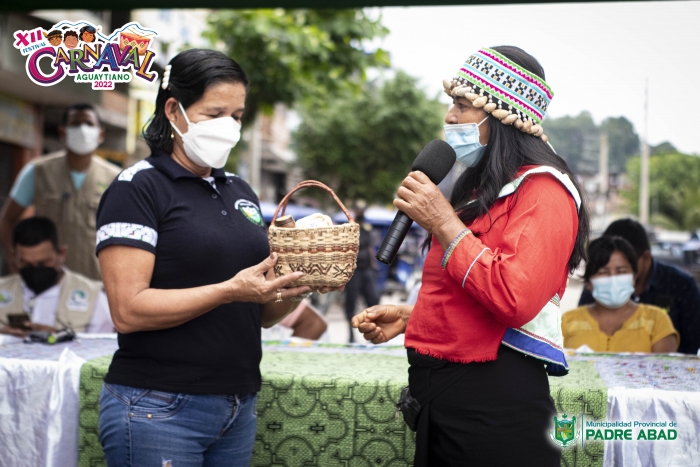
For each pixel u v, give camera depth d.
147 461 1.74
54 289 3.75
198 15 11.82
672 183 38.91
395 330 2.03
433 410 1.68
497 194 1.66
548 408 1.67
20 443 2.36
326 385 2.28
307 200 21.86
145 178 1.79
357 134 20.48
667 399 2.11
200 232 1.80
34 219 3.71
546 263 1.54
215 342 1.80
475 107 1.71
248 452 1.96
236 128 1.85
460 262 1.56
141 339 1.78
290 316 3.66
